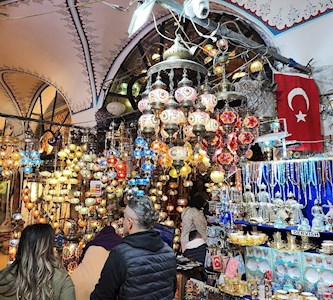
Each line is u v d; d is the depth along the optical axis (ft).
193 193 20.65
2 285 5.16
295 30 12.09
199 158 11.88
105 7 16.02
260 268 9.61
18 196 29.45
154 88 8.54
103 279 5.81
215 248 11.23
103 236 8.88
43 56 20.52
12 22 17.37
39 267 5.18
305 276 8.62
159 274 6.04
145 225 6.24
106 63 19.52
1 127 32.01
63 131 26.20
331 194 8.85
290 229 8.82
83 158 17.75
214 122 9.21
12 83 26.68
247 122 9.89
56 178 19.31
